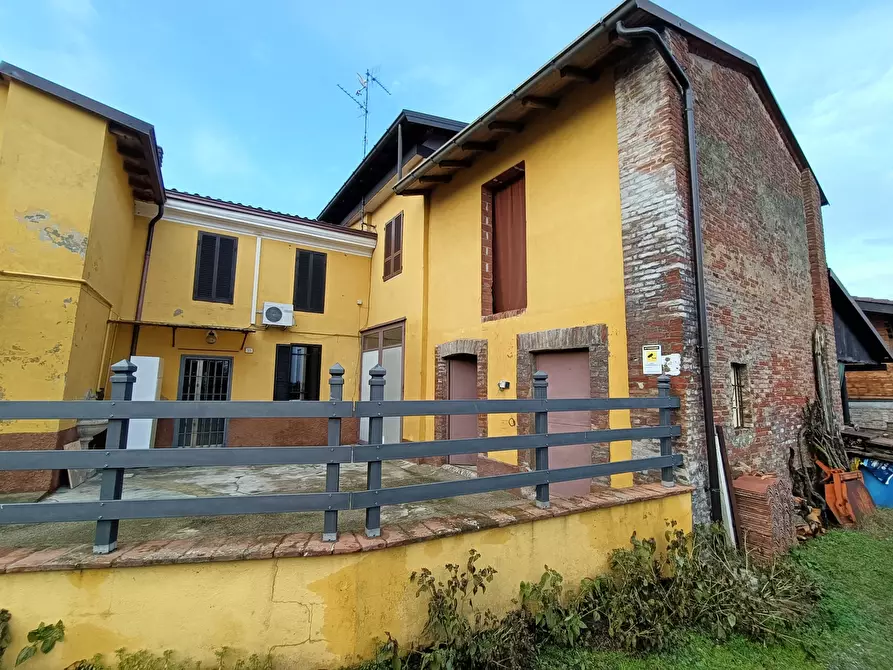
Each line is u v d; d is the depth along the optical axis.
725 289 5.40
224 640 2.52
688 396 4.54
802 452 6.55
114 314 8.05
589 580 3.53
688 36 5.35
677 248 4.66
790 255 7.27
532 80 5.69
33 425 5.23
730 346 5.35
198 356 9.40
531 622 3.25
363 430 10.64
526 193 6.74
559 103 6.27
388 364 10.08
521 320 6.65
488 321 7.30
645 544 3.75
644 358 4.90
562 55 5.25
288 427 10.11
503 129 6.77
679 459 4.48
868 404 10.35
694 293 4.77
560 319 6.01
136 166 7.29
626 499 3.88
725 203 5.66
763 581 3.81
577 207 5.89
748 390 5.61
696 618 3.47
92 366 6.73
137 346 8.65
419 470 8.00
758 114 6.85
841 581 4.20
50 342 5.40
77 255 5.66
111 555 2.47
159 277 9.07
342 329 11.17
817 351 7.53
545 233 6.36
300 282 10.71
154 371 8.14
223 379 9.69
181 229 9.39
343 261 11.33
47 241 5.48
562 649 3.12
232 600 2.55
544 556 3.41
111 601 2.44
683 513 4.34
